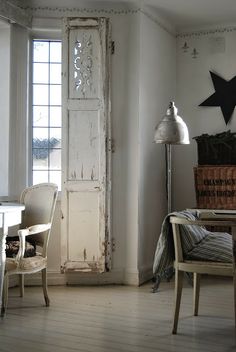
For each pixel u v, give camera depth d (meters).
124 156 4.19
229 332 2.82
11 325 2.95
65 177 4.04
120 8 4.21
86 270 4.01
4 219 3.00
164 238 2.87
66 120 4.04
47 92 4.32
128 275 4.14
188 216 2.84
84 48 4.04
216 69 4.82
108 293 3.82
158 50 4.54
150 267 4.36
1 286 3.04
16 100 4.12
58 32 4.27
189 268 2.73
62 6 4.20
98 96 4.04
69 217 4.03
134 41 4.19
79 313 3.23
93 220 4.03
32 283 4.11
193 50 4.89
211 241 2.87
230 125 4.77
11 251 3.31
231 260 2.68
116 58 4.19
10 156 4.07
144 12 4.25
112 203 4.18
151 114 4.40
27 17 4.10
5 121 4.09
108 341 2.65
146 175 4.30
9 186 4.06
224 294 3.79
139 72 4.16
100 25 4.04
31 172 4.28
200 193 4.43
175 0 4.17
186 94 4.88
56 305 3.44
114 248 4.18
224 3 4.27
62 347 2.55
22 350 2.51
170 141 3.91
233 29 4.77
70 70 4.05
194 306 3.18
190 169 4.88
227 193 4.32
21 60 4.13
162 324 2.98
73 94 4.05
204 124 4.86
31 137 4.28
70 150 4.04
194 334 2.78
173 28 4.86
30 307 3.38
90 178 4.04
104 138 4.02
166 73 4.73
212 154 4.45
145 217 4.29
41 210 3.48
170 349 2.53
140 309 3.33
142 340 2.67
